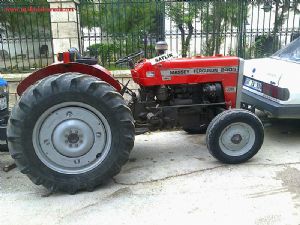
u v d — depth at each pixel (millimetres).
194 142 5383
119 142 3867
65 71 4266
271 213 3439
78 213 3535
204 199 3715
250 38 7801
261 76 5344
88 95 3744
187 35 7773
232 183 4035
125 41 7637
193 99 4805
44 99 3666
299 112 4938
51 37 7305
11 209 3645
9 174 4465
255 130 4441
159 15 7672
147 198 3771
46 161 3830
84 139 3867
